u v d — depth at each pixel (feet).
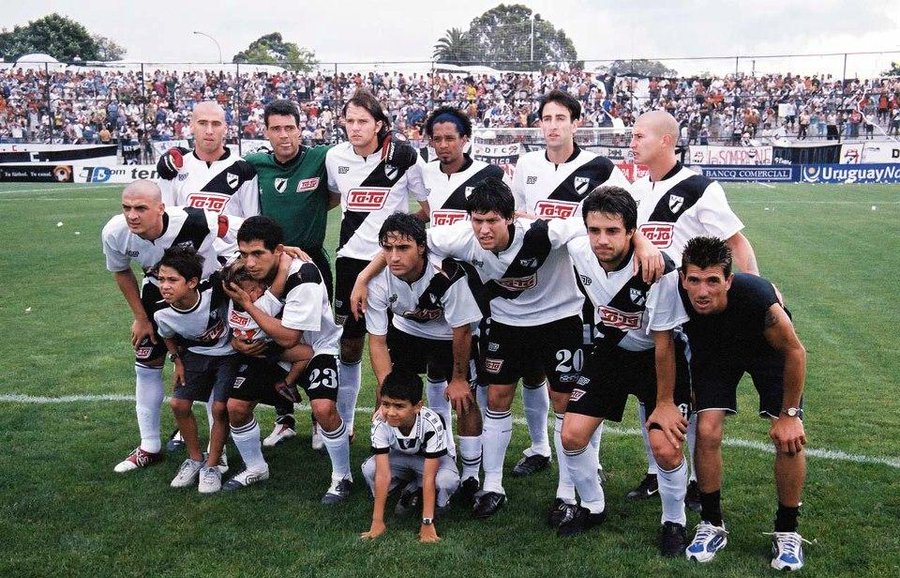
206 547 13.32
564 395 14.94
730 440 17.87
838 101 101.96
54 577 12.33
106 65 104.94
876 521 13.97
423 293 14.49
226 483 15.90
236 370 15.83
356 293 14.88
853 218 55.93
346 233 18.53
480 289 14.65
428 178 17.88
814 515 14.23
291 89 113.50
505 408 15.12
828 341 25.77
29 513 14.49
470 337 14.83
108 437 18.24
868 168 84.53
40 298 33.01
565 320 15.12
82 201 68.03
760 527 13.92
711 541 13.02
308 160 18.72
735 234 15.38
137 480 16.08
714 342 12.92
